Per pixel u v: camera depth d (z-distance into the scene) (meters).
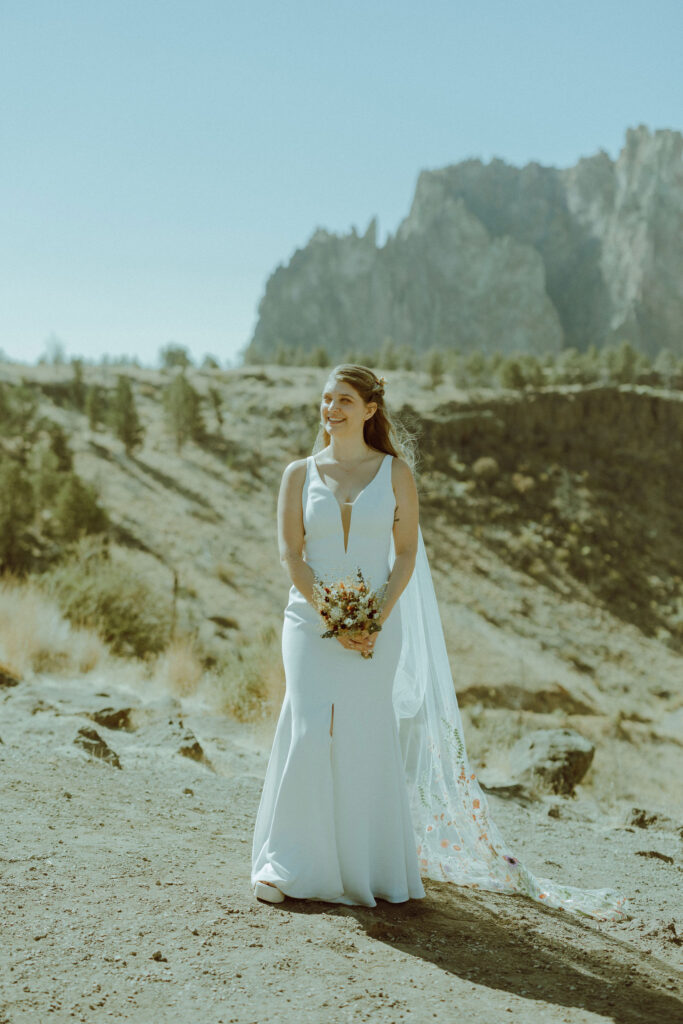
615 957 3.48
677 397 97.62
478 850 4.34
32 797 4.80
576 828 6.39
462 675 47.91
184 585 47.03
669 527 86.25
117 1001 2.62
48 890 3.43
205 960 2.95
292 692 3.82
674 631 70.06
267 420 88.06
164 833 4.51
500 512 81.25
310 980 2.88
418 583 4.29
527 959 3.34
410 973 3.04
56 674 10.48
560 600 70.50
